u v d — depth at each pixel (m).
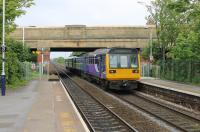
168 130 17.02
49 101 24.02
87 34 64.94
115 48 35.34
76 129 14.48
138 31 64.00
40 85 39.59
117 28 64.44
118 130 16.88
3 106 21.22
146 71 59.19
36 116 17.53
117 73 35.19
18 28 64.69
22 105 21.73
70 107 21.45
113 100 29.61
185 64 45.97
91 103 27.39
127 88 35.78
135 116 21.30
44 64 72.25
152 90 33.78
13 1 33.56
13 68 35.28
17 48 51.72
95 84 46.50
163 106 24.97
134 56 35.53
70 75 72.19
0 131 13.74
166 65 52.62
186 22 52.31
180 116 21.19
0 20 33.34
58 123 15.90
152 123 18.95
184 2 34.25
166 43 54.25
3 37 28.17
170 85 37.84
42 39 64.88
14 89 33.72
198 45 44.06
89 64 48.28
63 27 65.06
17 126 14.85
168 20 53.03
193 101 24.81
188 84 40.00
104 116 21.17
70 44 65.06
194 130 16.94
